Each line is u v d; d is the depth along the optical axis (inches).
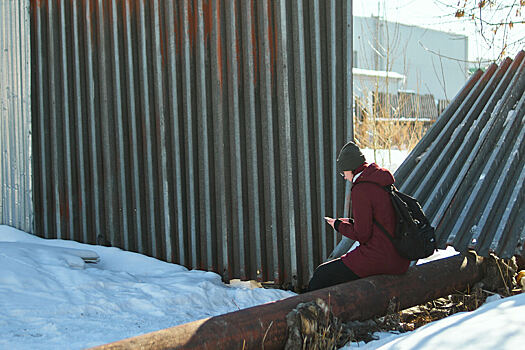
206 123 244.5
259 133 238.4
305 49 231.6
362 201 152.9
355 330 147.0
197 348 118.7
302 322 134.3
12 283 182.7
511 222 183.8
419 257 152.9
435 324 121.0
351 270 157.8
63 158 273.0
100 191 267.0
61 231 273.1
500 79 278.1
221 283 233.3
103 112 263.6
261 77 236.2
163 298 189.5
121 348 111.3
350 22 226.7
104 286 196.4
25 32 272.1
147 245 260.2
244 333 127.3
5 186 280.5
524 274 213.5
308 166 233.6
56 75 270.8
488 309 120.6
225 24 240.5
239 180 240.2
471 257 193.6
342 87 230.1
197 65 245.3
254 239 240.8
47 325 155.9
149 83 255.0
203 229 249.4
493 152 219.8
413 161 238.5
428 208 198.8
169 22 248.4
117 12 258.2
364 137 501.4
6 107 278.2
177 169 251.4
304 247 236.1
